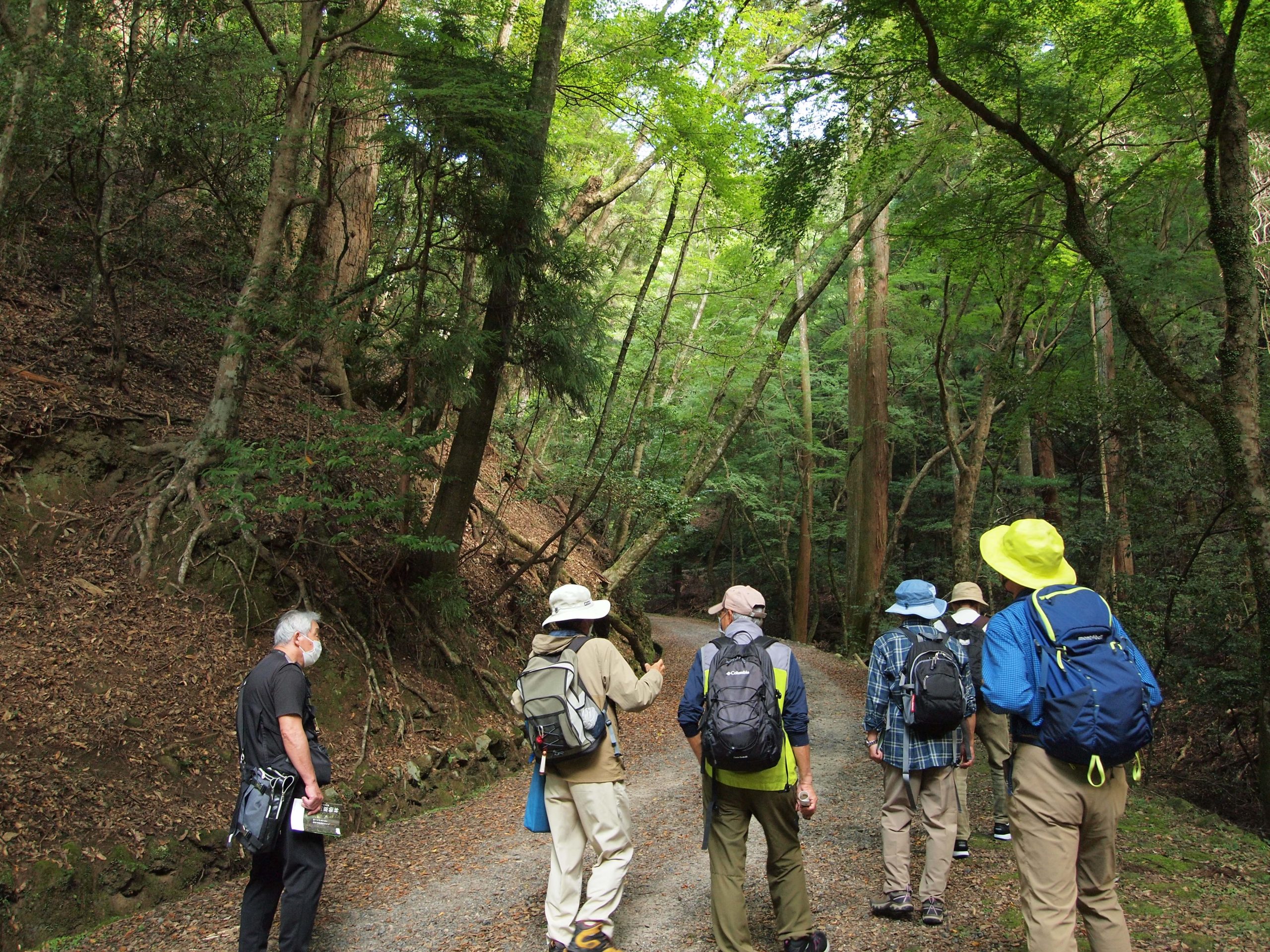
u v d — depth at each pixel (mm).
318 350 10617
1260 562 6750
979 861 5070
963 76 8570
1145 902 4309
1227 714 10727
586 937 3570
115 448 7414
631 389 16422
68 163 7902
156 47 8719
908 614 4480
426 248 8656
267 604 7020
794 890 3598
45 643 5691
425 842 5828
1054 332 17953
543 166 9141
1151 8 8703
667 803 6926
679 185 11914
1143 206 11406
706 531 36594
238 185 10055
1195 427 10828
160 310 9719
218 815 5277
